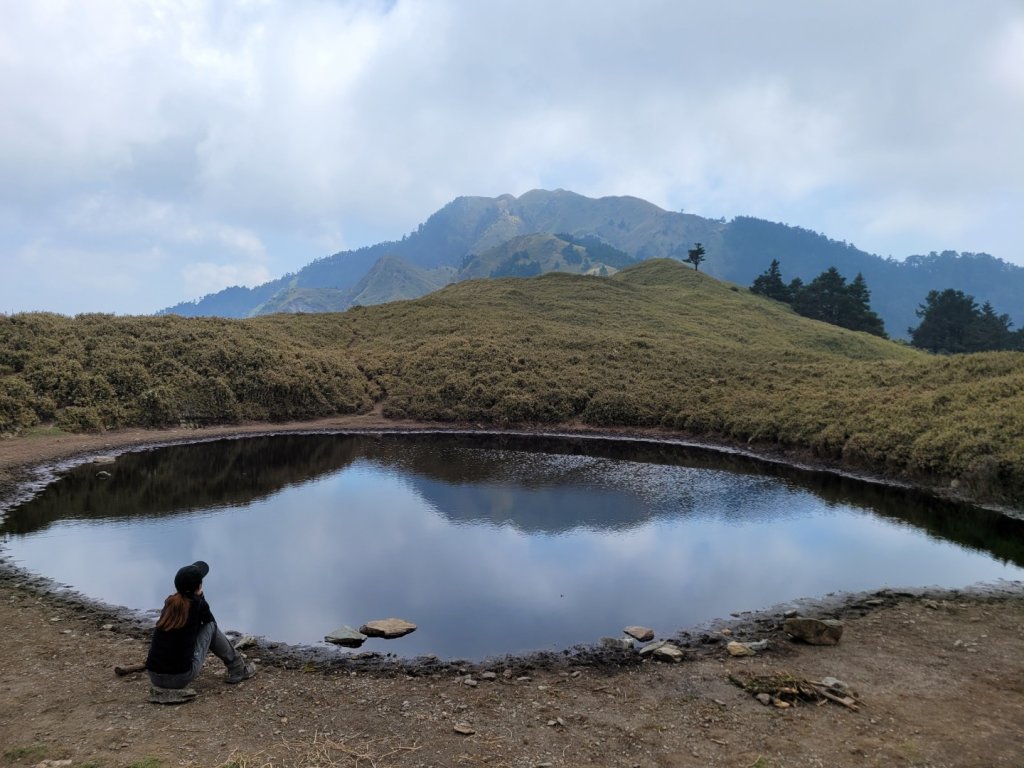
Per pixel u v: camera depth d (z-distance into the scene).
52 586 11.06
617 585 11.73
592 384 37.72
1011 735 5.96
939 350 94.75
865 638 9.00
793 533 15.35
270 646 8.89
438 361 41.91
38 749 5.39
